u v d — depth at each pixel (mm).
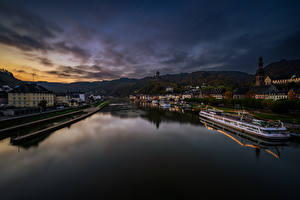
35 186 18781
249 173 21969
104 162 25281
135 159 26469
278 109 54969
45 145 33500
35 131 42469
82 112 85000
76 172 22047
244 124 42188
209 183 19391
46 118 56906
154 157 27391
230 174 21672
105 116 77750
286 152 29656
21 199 16484
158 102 185750
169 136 41062
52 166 23844
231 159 26688
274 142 34094
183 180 20031
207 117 66125
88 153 29141
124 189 18016
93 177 20719
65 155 28141
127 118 71125
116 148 31906
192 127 52094
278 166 24172
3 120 43062
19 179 20375
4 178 20656
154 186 18688
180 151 30312
